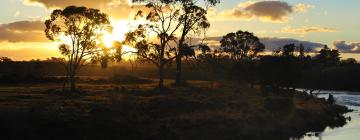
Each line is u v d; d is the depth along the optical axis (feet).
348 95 498.28
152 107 195.62
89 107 175.94
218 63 480.23
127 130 139.33
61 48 314.14
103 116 146.00
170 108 199.72
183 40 357.61
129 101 205.05
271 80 296.30
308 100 318.65
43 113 139.54
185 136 147.95
